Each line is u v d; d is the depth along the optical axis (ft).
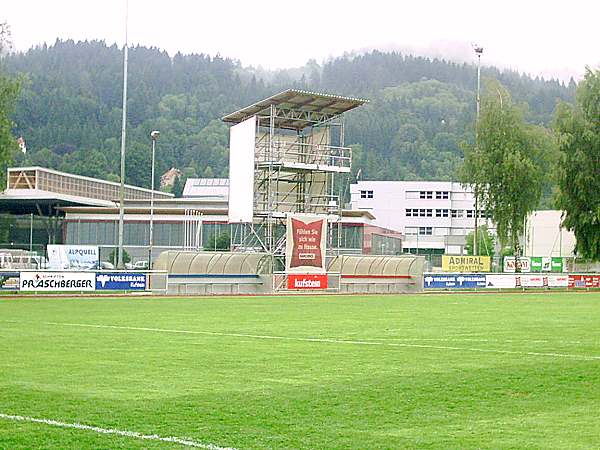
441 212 497.05
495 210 266.16
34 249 331.36
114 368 58.80
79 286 170.19
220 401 46.09
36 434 37.42
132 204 371.56
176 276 182.60
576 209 254.68
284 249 201.98
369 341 79.30
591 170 253.24
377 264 212.02
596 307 141.59
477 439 37.65
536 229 325.83
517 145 264.72
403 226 497.05
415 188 498.28
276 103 199.31
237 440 36.73
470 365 61.77
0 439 36.45
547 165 264.31
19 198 323.78
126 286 175.52
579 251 257.55
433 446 36.27
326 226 200.03
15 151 217.56
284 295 184.44
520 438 37.93
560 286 234.79
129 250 338.34
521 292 216.33
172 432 38.14
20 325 94.68
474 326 98.12
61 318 105.60
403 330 91.86
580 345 76.43
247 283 192.75
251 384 52.16
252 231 196.75
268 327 94.48
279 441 36.68
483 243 359.25
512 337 84.28
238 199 196.03
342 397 47.70
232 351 69.87
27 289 165.27
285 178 204.95
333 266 207.00
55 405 44.29
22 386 50.52
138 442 36.09
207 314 115.65
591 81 255.09
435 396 48.29
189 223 325.42
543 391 50.29
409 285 214.90
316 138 206.59
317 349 71.92
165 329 90.58
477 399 47.50
